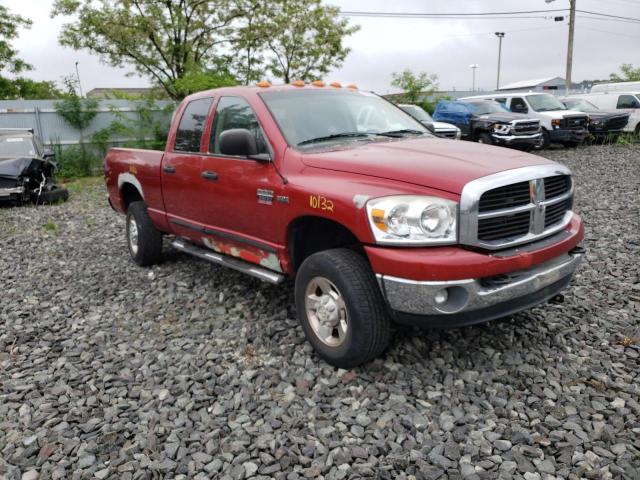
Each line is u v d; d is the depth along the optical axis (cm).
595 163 1467
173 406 358
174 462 301
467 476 279
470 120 1886
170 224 590
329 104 491
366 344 363
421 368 383
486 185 338
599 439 303
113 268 675
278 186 420
